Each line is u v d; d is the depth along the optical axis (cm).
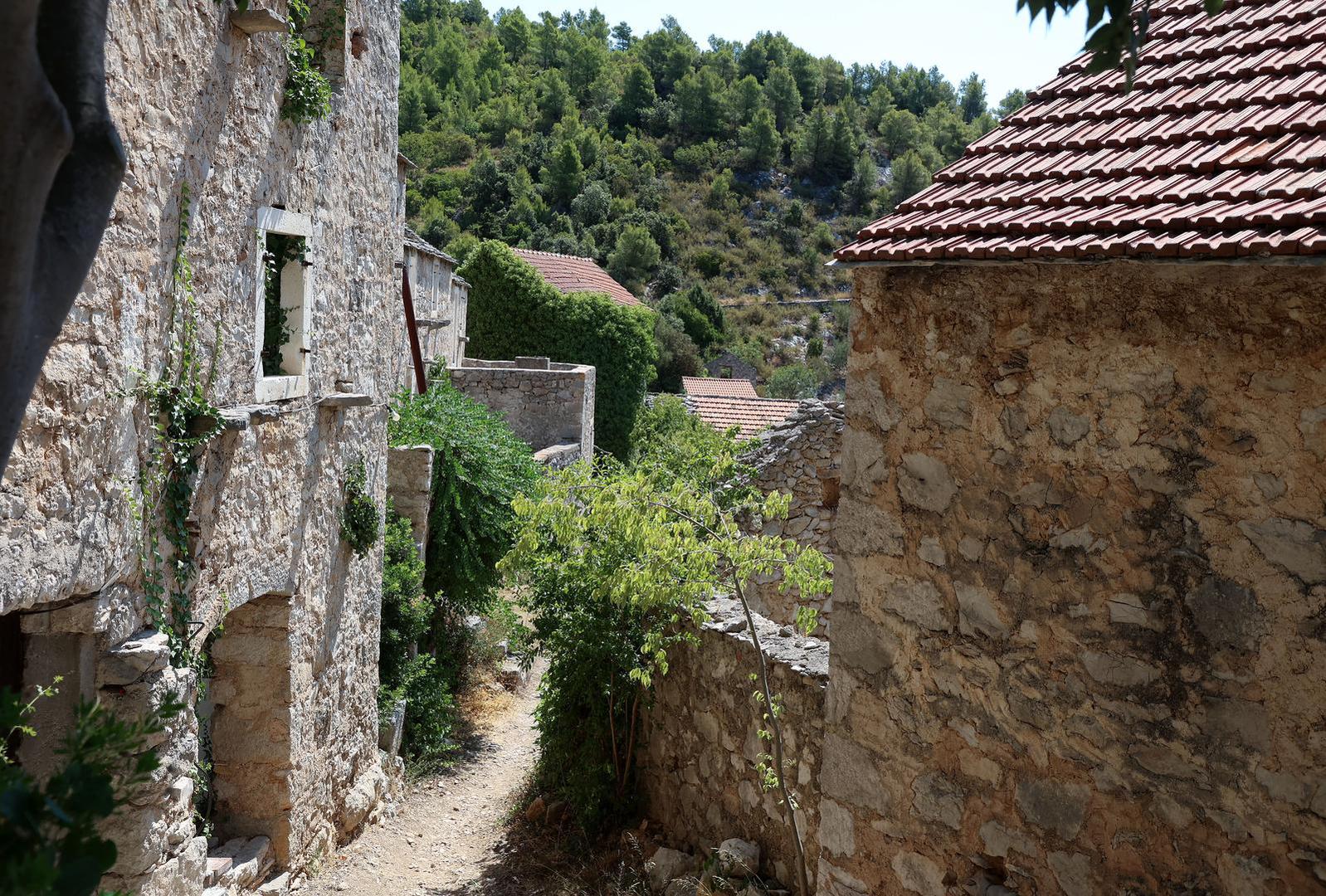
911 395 426
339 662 809
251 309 604
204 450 546
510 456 1272
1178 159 375
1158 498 349
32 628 437
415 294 2064
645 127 8744
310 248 699
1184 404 342
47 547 400
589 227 6769
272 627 686
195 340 529
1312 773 315
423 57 9350
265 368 684
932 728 422
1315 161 337
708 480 905
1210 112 399
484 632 1344
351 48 791
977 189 427
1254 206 325
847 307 6475
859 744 454
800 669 629
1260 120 375
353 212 804
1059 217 369
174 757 484
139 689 458
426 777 1002
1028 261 363
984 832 403
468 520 1171
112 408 448
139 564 481
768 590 923
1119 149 407
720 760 720
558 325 2739
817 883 523
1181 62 443
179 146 502
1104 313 361
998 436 395
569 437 2278
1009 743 394
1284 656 321
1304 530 316
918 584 426
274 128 628
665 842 772
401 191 1058
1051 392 377
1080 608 371
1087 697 369
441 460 1163
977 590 404
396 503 1104
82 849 160
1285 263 300
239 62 571
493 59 9600
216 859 627
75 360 416
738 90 8894
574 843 802
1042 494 381
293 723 700
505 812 898
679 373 4741
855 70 10850
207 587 558
